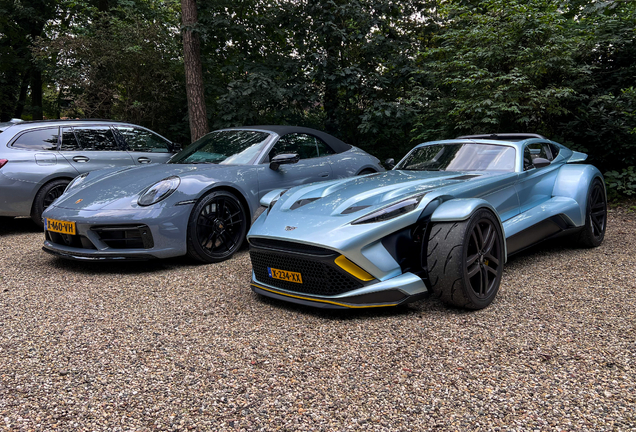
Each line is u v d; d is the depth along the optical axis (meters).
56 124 5.98
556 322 2.48
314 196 3.19
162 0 11.33
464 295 2.59
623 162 7.16
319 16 9.43
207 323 2.59
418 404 1.73
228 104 9.05
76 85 10.18
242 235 4.29
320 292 2.70
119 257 3.64
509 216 3.47
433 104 7.83
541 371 1.95
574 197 3.97
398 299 2.62
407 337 2.34
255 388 1.87
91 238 3.64
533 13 6.30
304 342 2.31
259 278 3.04
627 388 1.79
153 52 10.26
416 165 4.00
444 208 2.69
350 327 2.49
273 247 2.83
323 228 2.67
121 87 10.77
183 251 3.84
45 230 3.99
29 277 3.60
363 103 10.02
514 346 2.20
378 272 2.61
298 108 9.98
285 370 2.02
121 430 1.60
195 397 1.81
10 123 5.99
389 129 9.42
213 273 3.68
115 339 2.38
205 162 4.62
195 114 9.06
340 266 2.55
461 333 2.37
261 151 4.64
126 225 3.66
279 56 10.20
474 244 2.69
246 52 10.62
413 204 2.74
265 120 10.02
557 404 1.70
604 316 2.54
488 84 6.46
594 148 7.20
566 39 6.40
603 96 6.64
